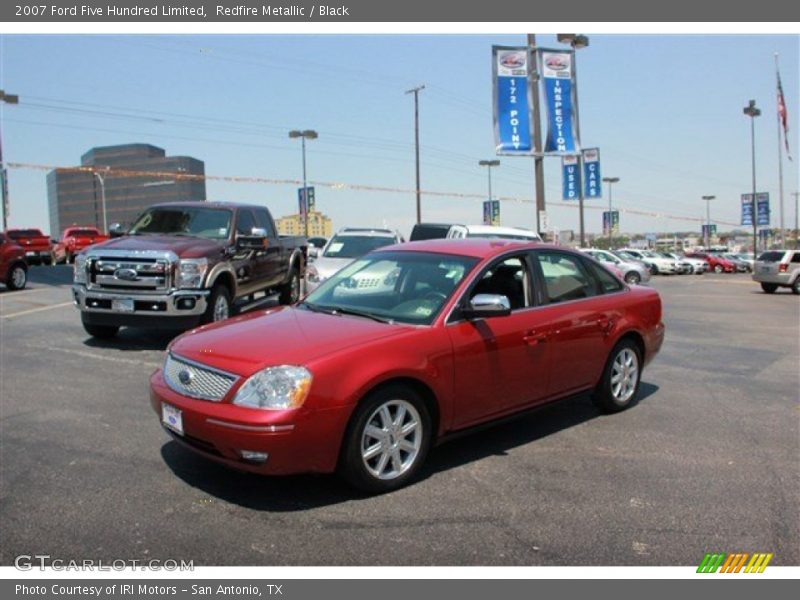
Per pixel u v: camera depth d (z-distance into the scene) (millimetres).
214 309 9469
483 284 5090
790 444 5527
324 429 3992
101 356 8594
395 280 5285
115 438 5367
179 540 3713
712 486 4574
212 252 9391
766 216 55250
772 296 23922
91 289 8977
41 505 4121
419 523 3943
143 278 8812
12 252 16812
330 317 4887
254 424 3869
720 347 10789
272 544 3680
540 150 22047
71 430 5562
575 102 22172
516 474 4734
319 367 4016
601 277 6301
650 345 6605
